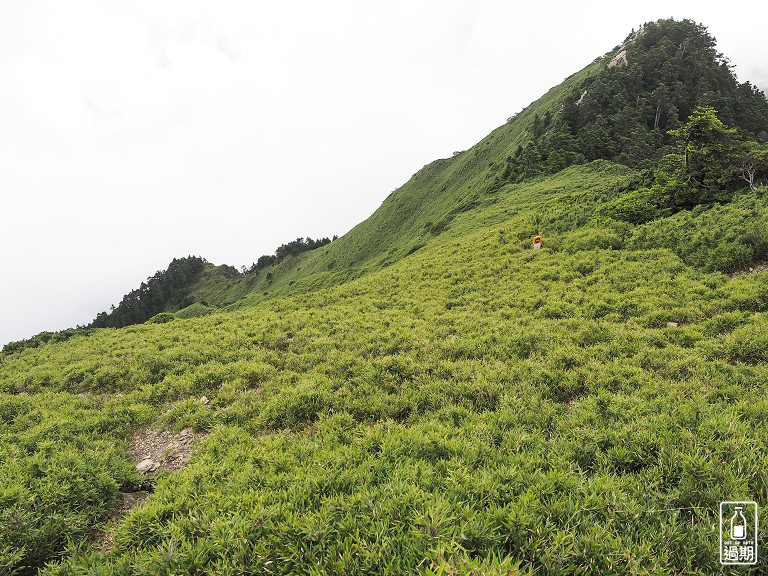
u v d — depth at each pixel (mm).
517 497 4828
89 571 4309
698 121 22750
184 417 10070
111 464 7516
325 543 4141
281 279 152375
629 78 78750
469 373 10211
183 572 3936
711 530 4039
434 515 4027
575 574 3674
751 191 21156
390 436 6992
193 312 94938
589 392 8750
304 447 7137
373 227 123938
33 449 8375
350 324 17469
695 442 5523
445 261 27328
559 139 61531
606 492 4785
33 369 17328
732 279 15422
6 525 5188
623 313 14469
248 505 5113
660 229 20891
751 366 9086
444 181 112562
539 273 20234
